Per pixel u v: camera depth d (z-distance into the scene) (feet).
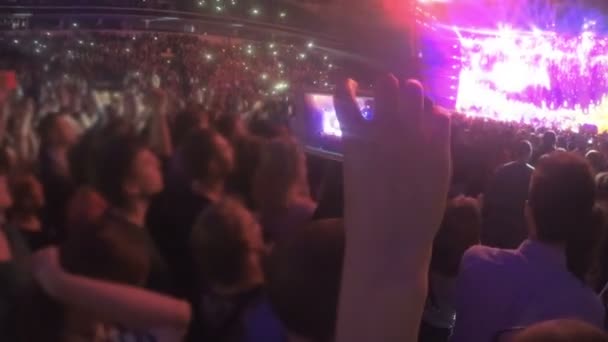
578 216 6.63
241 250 6.18
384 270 2.57
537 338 3.18
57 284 4.89
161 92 10.34
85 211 7.00
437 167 2.54
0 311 5.00
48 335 4.88
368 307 2.57
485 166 18.43
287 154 7.61
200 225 6.45
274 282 3.70
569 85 58.75
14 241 5.66
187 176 7.91
